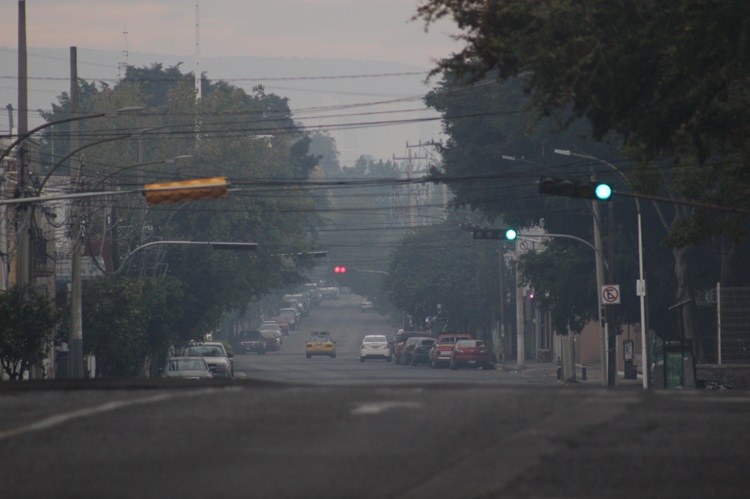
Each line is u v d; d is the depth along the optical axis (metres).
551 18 65.50
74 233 120.75
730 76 62.72
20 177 101.44
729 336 124.25
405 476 26.42
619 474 26.80
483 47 67.94
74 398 41.03
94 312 137.62
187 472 27.16
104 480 26.41
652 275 148.38
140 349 155.25
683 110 63.88
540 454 28.97
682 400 39.25
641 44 63.00
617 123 69.94
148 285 154.25
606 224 147.38
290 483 25.78
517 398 39.88
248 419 34.97
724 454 29.08
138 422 34.50
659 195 136.25
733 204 96.69
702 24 60.31
